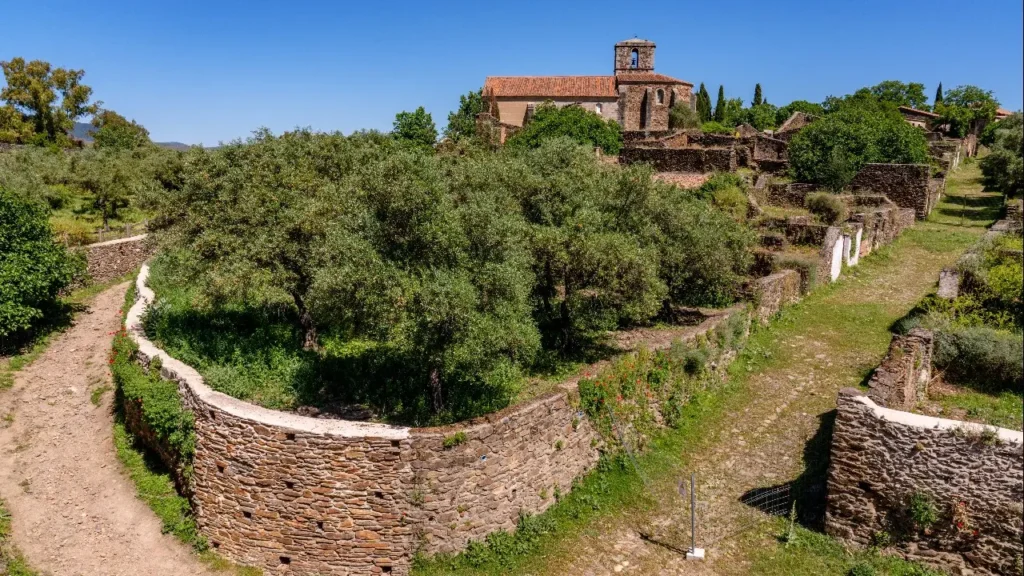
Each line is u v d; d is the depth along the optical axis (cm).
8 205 2152
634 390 1446
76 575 1186
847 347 1866
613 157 4244
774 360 1828
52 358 2064
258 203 1731
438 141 4891
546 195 1758
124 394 1547
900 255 2672
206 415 1241
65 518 1337
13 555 1227
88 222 3712
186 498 1333
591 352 1742
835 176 3312
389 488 1141
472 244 1341
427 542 1159
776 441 1463
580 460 1345
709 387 1664
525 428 1218
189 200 1831
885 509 1069
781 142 4284
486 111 6084
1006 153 1484
